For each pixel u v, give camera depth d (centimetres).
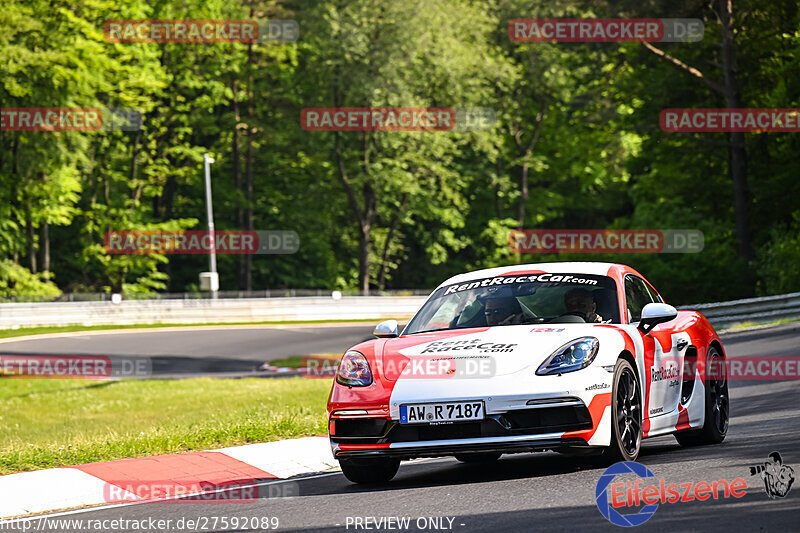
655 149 13912
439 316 2658
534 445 2219
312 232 19638
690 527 1670
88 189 17262
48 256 16000
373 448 2316
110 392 6850
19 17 13088
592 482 2159
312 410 4122
